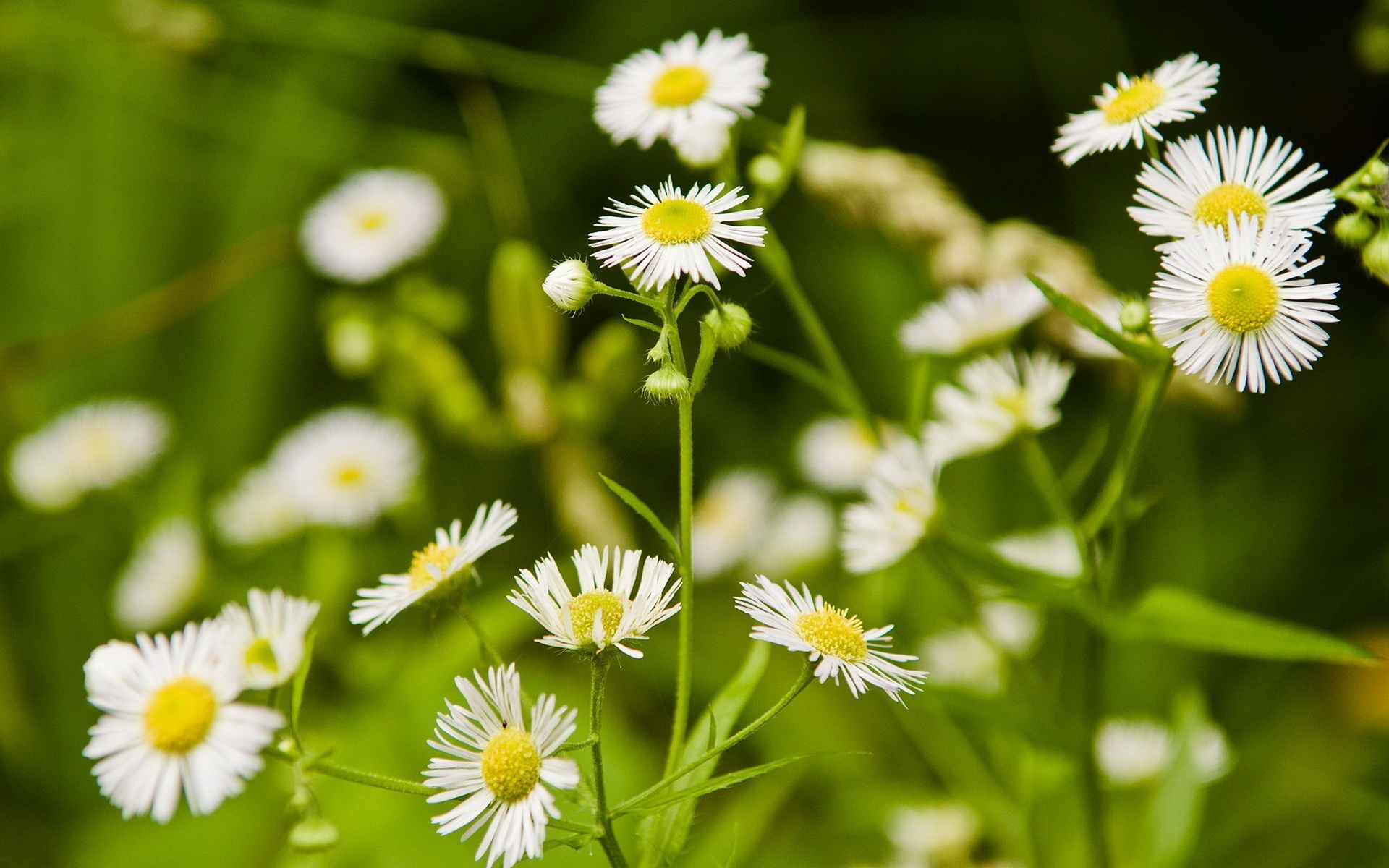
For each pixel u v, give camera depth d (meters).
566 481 0.59
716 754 0.42
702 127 0.47
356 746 0.53
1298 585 0.66
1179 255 0.43
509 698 0.42
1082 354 0.50
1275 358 0.43
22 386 0.72
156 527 0.63
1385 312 0.72
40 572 0.68
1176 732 0.49
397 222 0.66
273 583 0.65
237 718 0.41
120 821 0.59
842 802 0.54
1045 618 0.54
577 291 0.42
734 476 0.65
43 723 0.66
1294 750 0.58
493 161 0.71
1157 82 0.45
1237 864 0.55
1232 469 0.70
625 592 0.42
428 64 0.70
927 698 0.47
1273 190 0.44
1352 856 0.54
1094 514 0.47
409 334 0.63
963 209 0.51
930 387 0.56
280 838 0.56
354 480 0.61
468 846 0.52
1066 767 0.49
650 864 0.43
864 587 0.59
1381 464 0.69
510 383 0.59
